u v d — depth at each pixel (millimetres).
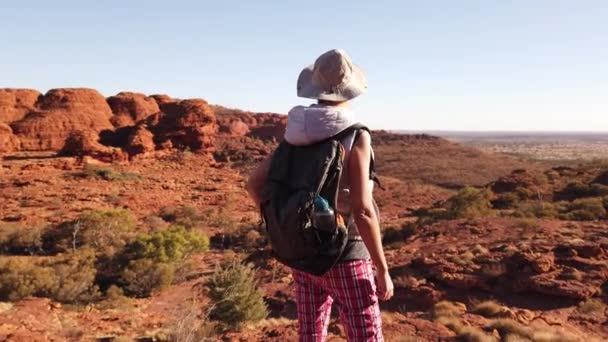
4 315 14844
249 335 9328
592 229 25781
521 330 12445
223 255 38594
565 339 12250
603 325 15398
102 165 81750
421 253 24438
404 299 19219
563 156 190250
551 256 20375
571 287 17547
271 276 25453
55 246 39969
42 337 9430
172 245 31453
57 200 57188
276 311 20375
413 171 111000
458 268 20297
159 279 27344
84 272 27109
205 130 100250
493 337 11469
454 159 126500
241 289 14656
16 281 24516
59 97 103000
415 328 10219
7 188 63219
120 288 26250
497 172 107000
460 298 18609
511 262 20266
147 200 62656
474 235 27094
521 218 30312
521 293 18328
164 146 95938
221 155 109375
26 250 39500
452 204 43125
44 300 19641
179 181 77875
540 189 44781
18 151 88312
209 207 62438
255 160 106250
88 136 85938
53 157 84312
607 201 35188
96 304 24156
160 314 18922
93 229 40625
